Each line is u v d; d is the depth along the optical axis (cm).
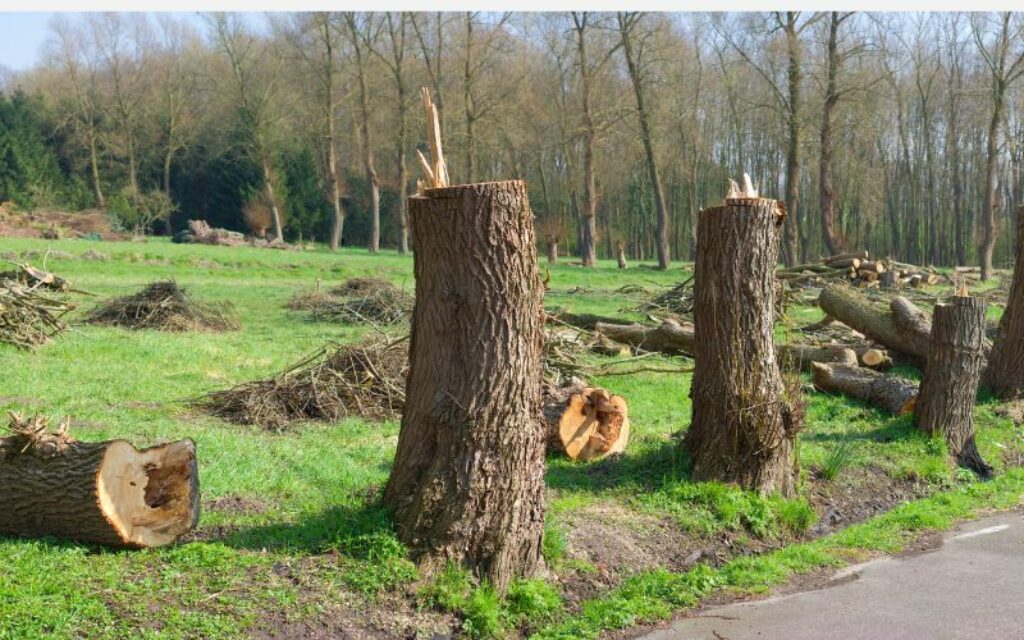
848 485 933
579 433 933
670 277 4219
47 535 608
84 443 614
